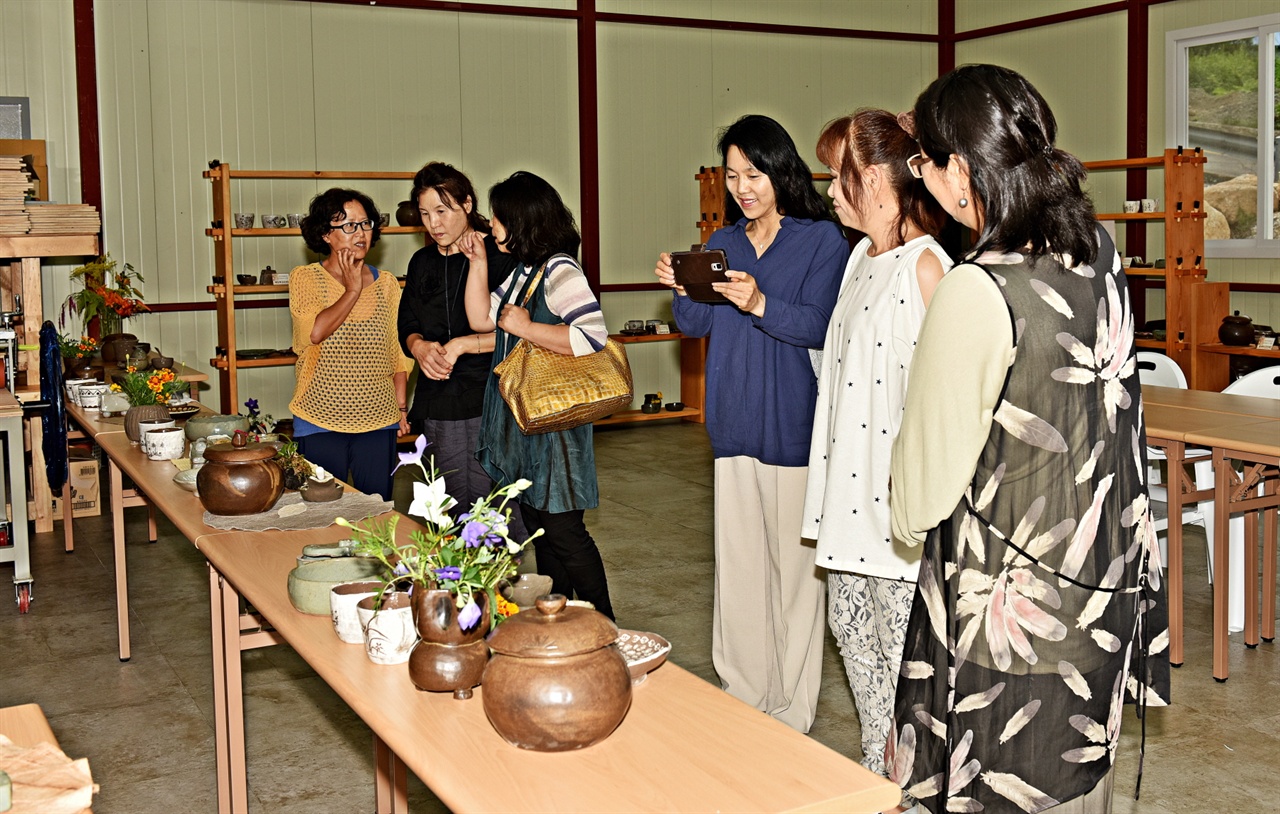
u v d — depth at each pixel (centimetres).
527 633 144
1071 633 159
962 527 161
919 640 171
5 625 445
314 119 839
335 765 323
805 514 257
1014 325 152
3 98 746
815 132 1024
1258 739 326
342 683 169
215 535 257
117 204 789
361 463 382
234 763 271
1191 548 532
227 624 256
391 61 860
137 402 424
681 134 971
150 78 790
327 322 359
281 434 366
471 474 351
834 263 284
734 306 296
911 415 160
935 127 160
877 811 134
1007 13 1004
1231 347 757
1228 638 377
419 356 341
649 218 966
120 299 684
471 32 885
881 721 245
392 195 872
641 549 552
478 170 899
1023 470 156
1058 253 154
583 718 141
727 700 159
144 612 461
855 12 1023
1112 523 161
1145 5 883
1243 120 837
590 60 920
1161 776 304
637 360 968
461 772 139
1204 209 830
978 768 163
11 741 150
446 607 162
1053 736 161
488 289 335
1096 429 158
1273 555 404
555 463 300
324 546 224
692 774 137
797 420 295
